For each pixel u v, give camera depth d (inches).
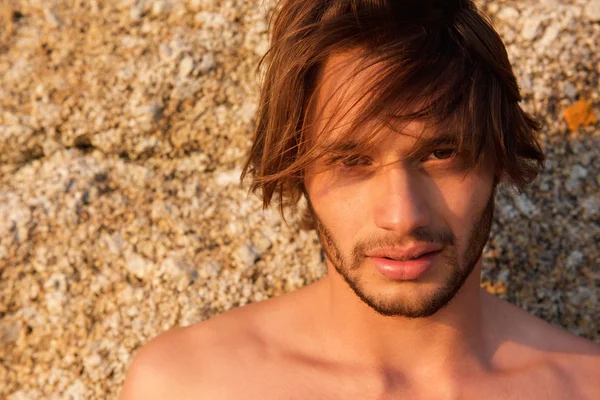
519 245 53.6
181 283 52.1
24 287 51.9
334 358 41.9
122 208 53.1
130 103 53.2
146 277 52.2
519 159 43.2
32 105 53.9
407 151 33.9
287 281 53.0
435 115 33.6
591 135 53.5
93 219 52.7
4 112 53.7
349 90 34.0
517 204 53.4
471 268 36.9
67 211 52.6
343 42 34.7
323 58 35.5
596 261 53.2
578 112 53.4
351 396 40.3
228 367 41.7
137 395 41.8
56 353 51.5
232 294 52.4
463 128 34.4
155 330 51.6
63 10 55.5
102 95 53.5
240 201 53.6
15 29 55.6
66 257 52.1
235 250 53.0
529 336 44.0
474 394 40.5
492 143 36.7
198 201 53.6
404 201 33.9
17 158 54.4
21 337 51.6
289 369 41.3
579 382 41.9
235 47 54.0
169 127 53.7
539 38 53.6
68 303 51.8
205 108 53.6
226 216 53.4
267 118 41.8
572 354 43.4
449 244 35.4
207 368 41.8
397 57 33.6
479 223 36.5
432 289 35.5
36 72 54.4
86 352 51.4
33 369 51.4
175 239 52.7
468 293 40.3
